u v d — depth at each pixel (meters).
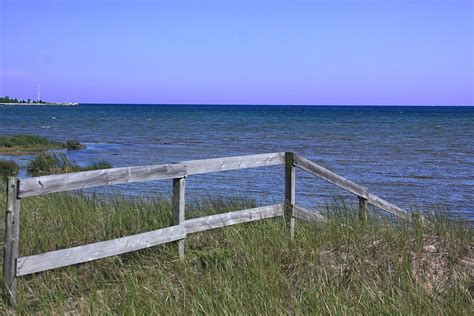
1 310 4.92
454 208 16.89
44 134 57.78
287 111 184.25
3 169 25.19
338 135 57.69
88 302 5.22
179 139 51.19
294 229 7.16
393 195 19.80
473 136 55.91
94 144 44.91
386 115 135.62
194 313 4.90
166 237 6.07
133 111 174.12
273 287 5.52
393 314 5.01
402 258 6.45
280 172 24.16
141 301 5.18
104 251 5.50
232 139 51.25
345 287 5.76
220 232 6.98
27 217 7.74
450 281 6.07
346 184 7.84
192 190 18.75
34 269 5.06
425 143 46.34
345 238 6.79
